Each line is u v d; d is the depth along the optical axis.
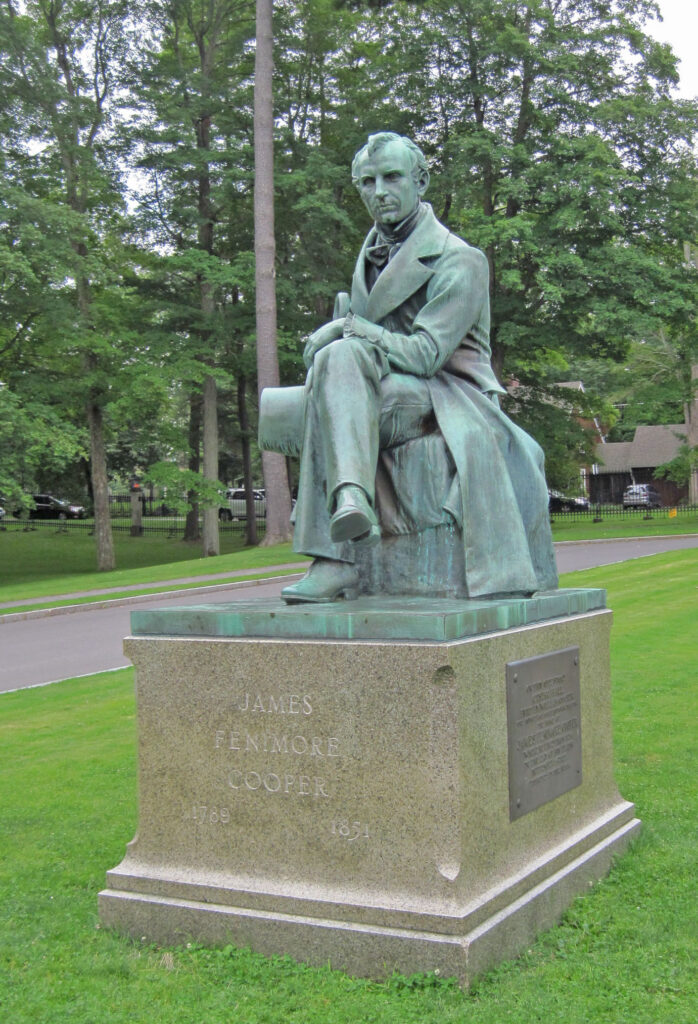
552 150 29.45
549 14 29.83
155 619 4.35
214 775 4.16
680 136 30.66
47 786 6.69
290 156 32.25
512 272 27.88
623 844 5.00
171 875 4.20
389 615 3.85
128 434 45.56
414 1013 3.37
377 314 5.04
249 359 32.84
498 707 4.03
